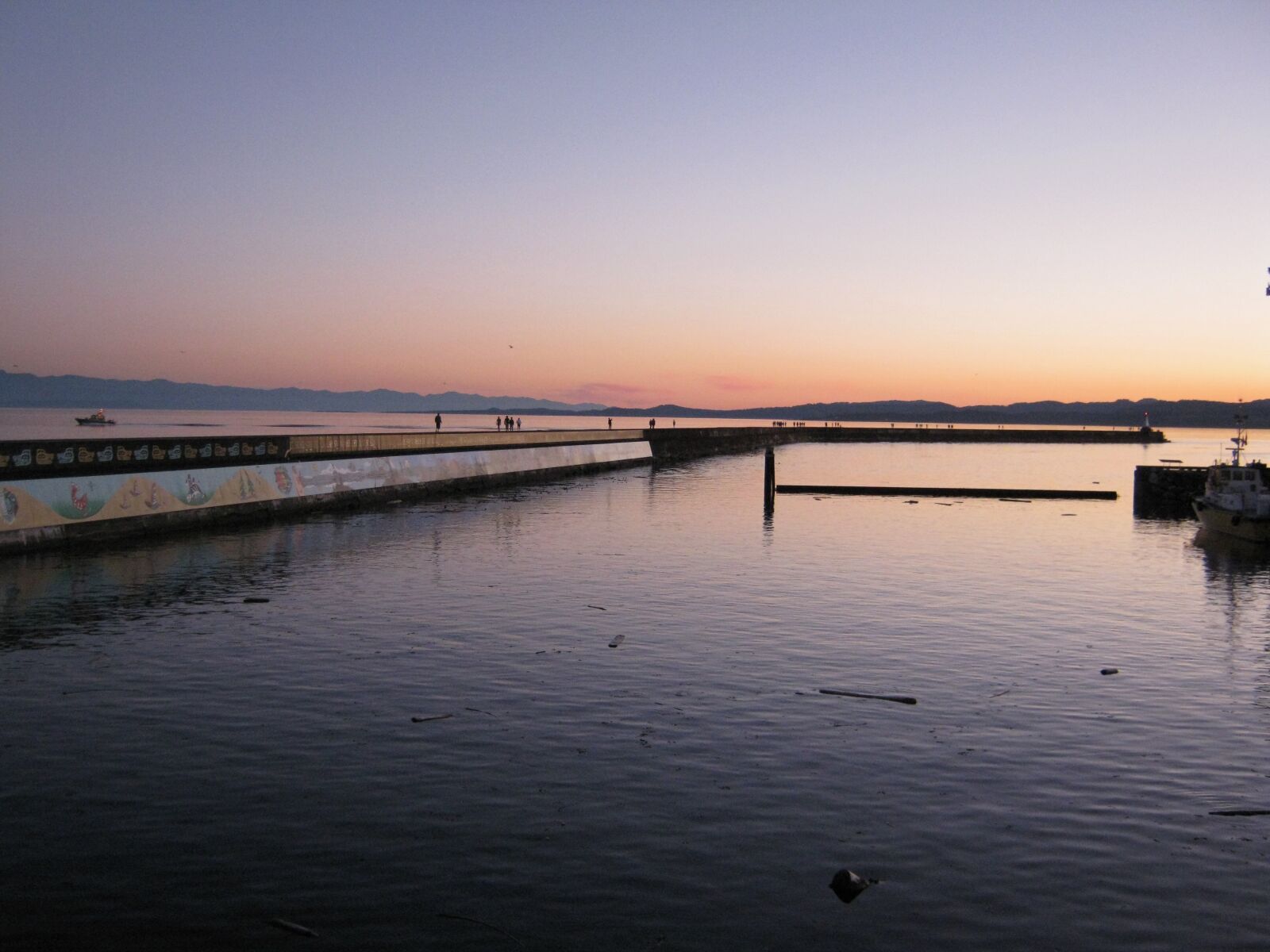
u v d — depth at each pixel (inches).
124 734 637.3
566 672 792.3
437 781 562.9
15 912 419.8
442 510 2026.3
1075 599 1144.2
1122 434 6968.5
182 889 441.1
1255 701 737.6
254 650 853.2
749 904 435.2
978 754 616.4
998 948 405.1
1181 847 493.7
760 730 657.0
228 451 1852.9
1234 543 1679.4
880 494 2532.0
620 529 1743.4
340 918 418.9
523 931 411.2
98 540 1461.6
